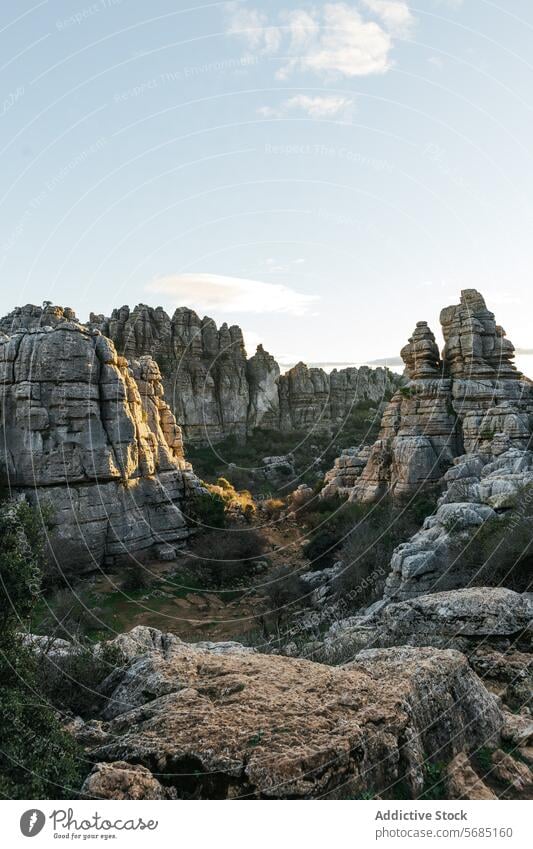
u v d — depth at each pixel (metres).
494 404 52.94
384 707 8.49
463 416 53.50
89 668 11.80
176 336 93.94
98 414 45.66
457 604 14.66
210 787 7.46
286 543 53.34
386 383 115.38
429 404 54.69
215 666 10.46
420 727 8.64
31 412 42.59
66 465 43.03
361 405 112.31
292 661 10.67
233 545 48.09
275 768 7.32
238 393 102.88
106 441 46.19
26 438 42.47
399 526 43.72
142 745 8.07
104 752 8.38
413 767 8.01
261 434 104.38
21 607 9.74
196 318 97.12
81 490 43.25
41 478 42.06
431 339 58.62
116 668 11.69
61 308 52.53
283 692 9.20
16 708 8.35
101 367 47.22
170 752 7.86
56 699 10.77
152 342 88.56
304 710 8.53
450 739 8.88
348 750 7.61
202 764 7.62
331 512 56.59
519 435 47.84
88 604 33.88
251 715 8.48
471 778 8.17
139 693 10.24
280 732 8.00
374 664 10.10
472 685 9.94
